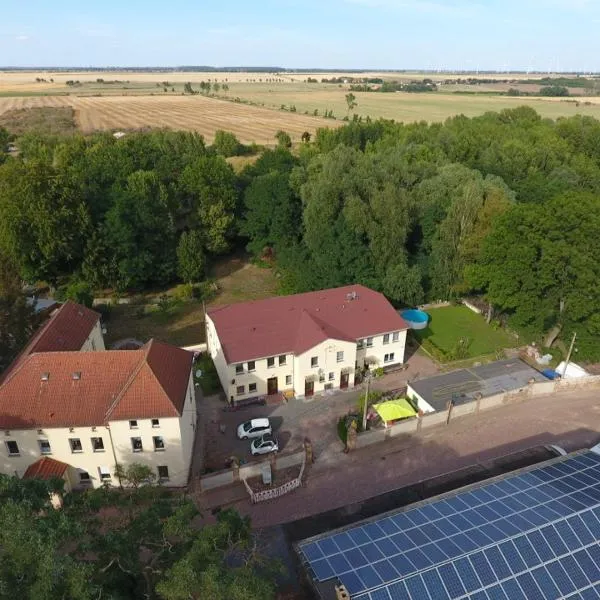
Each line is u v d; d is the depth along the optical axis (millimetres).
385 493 40250
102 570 21234
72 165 100188
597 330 55312
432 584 26031
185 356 45844
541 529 28609
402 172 80500
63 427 37719
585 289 54094
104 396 39156
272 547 35312
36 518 21000
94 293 77188
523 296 57781
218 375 54094
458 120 145875
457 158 108125
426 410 49406
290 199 84125
